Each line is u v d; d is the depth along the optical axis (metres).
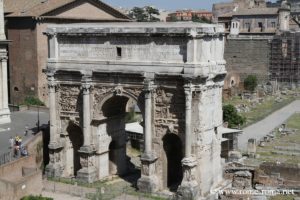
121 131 60.03
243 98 125.75
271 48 151.12
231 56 157.38
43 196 49.84
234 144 74.00
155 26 50.12
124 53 52.44
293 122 99.19
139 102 52.09
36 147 58.53
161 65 49.91
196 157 50.38
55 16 89.94
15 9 91.81
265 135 85.69
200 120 49.81
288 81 150.50
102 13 100.00
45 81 91.00
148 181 51.72
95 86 54.38
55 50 55.97
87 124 54.78
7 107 72.75
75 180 55.94
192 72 48.00
